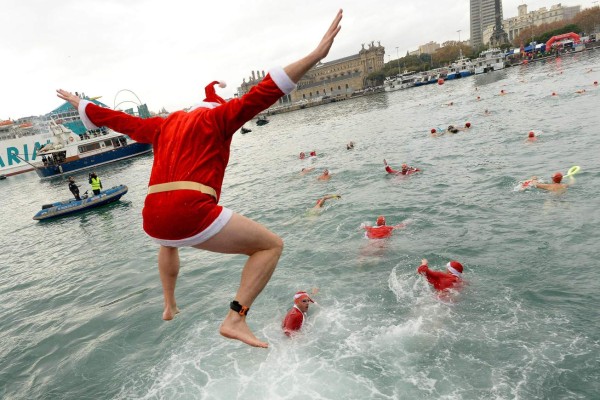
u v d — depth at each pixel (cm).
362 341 768
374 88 14500
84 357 873
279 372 716
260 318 896
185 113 221
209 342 842
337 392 650
